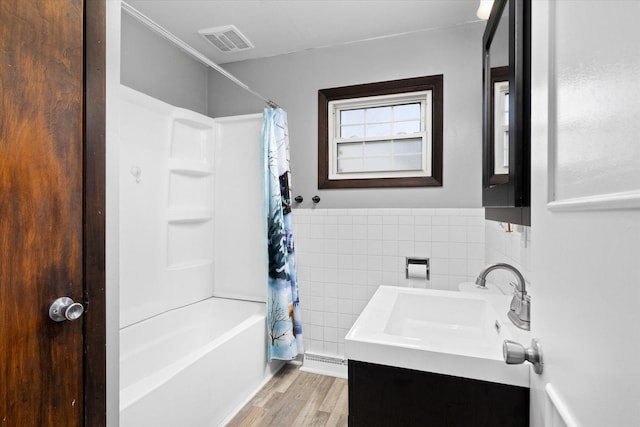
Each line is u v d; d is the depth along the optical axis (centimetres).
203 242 239
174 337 208
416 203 208
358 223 214
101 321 82
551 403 53
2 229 64
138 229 193
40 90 69
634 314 31
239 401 174
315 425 159
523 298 97
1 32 63
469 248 194
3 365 65
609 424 35
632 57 31
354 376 90
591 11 40
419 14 190
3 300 64
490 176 124
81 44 77
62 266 74
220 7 185
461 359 81
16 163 66
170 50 226
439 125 202
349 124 228
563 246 49
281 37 216
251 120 237
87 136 79
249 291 237
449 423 82
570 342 46
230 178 243
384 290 144
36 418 69
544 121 56
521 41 85
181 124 223
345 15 192
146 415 118
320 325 222
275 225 202
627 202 31
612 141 35
